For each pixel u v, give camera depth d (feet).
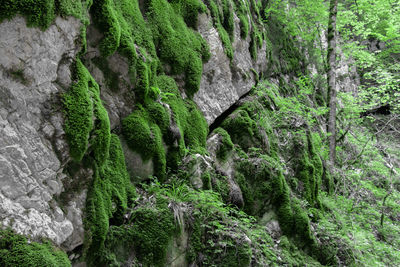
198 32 16.92
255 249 12.73
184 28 15.87
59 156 7.86
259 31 25.36
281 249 15.05
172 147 12.87
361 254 19.10
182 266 10.58
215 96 17.63
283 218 16.44
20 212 6.97
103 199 9.15
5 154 6.95
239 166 16.34
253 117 19.31
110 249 9.13
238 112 18.52
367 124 48.44
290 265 14.19
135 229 9.82
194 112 15.11
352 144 36.58
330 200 23.95
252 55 22.70
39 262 6.76
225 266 11.29
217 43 17.81
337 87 44.50
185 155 13.47
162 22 14.55
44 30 7.63
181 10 16.20
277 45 29.71
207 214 11.87
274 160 17.58
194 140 14.46
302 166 20.21
